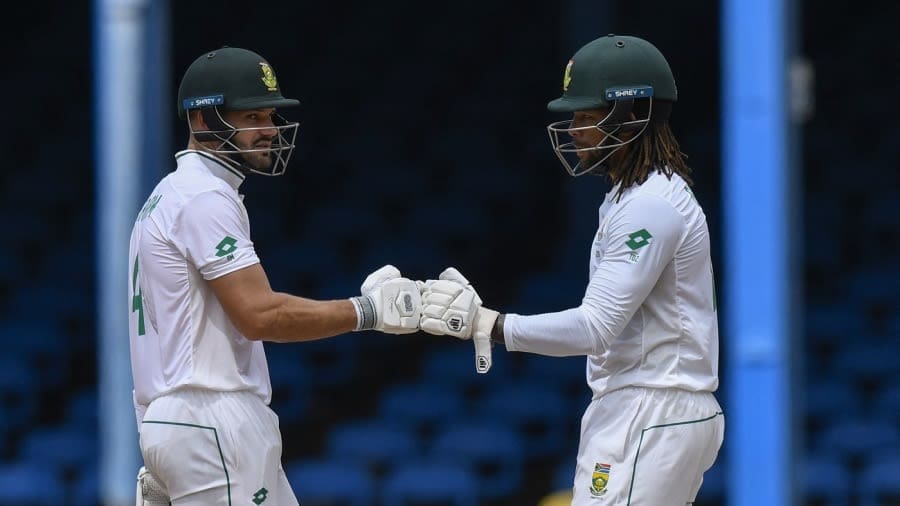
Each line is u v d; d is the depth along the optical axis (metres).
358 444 33.97
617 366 14.23
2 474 33.78
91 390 39.72
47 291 41.84
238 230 14.10
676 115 53.12
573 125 14.62
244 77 14.36
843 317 39.69
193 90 14.41
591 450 14.21
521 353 37.50
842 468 32.44
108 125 24.83
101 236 25.59
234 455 14.05
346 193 47.12
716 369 14.48
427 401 35.66
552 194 47.03
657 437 13.93
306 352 38.75
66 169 48.97
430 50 56.56
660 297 14.05
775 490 21.95
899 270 42.50
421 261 42.94
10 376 37.69
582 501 14.18
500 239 45.16
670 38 55.56
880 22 56.84
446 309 14.41
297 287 41.66
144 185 24.89
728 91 22.41
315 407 38.06
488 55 55.94
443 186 47.31
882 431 33.91
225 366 14.14
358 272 42.00
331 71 55.41
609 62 14.19
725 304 39.16
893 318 39.59
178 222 13.99
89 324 41.47
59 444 35.41
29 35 56.72
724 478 32.34
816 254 43.12
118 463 24.72
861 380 37.34
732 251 22.23
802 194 46.69
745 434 22.11
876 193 46.47
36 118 52.31
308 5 58.84
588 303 13.90
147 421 14.07
